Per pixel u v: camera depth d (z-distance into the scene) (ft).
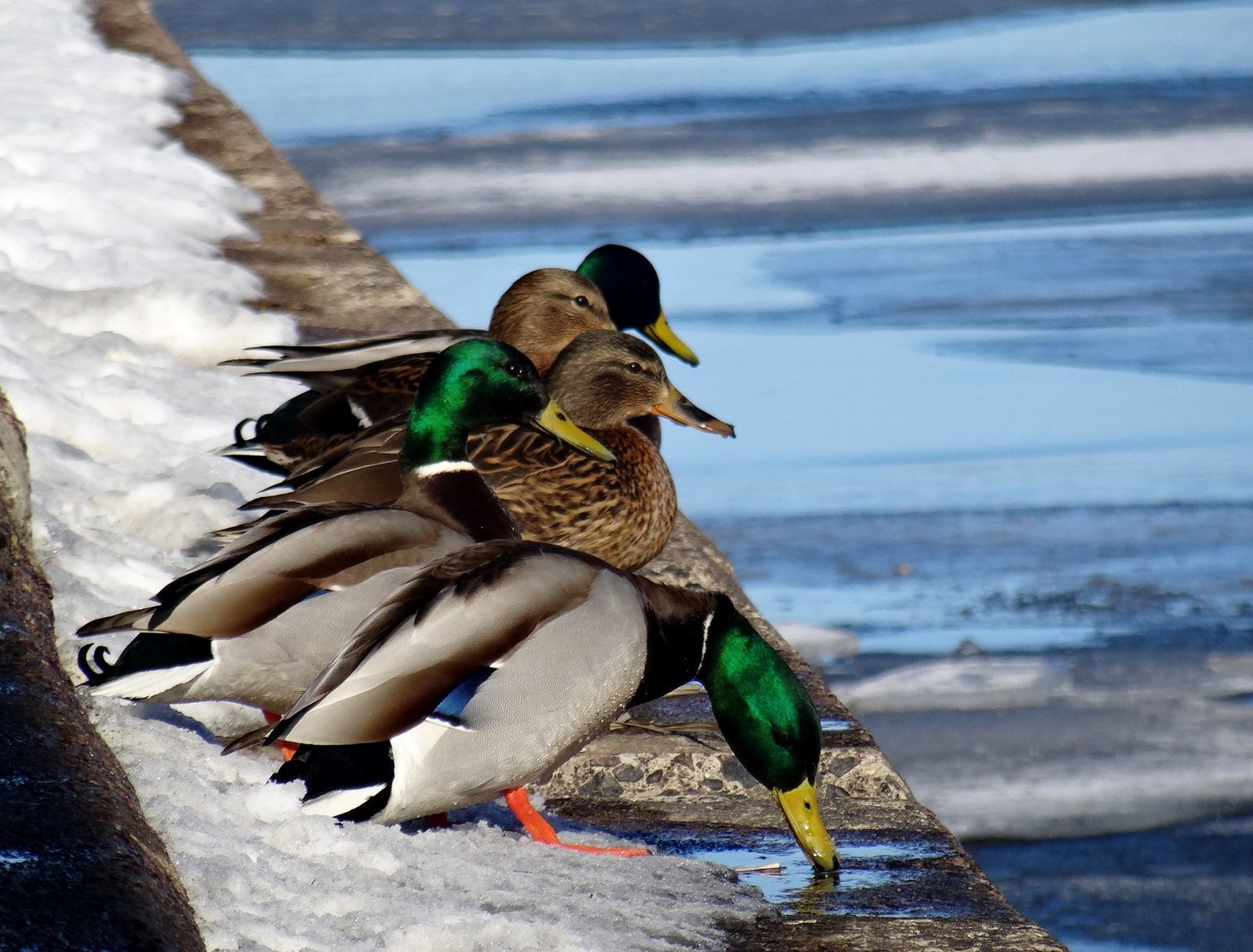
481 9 119.65
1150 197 81.87
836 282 69.97
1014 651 43.68
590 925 17.81
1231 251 74.02
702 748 23.85
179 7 118.73
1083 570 47.73
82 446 30.50
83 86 56.44
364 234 75.56
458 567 19.38
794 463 54.19
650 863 20.42
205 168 49.88
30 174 45.88
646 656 20.52
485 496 24.02
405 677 17.90
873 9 121.19
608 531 28.40
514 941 16.85
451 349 23.99
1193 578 47.44
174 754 19.48
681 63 106.83
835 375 60.39
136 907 14.75
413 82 101.09
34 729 17.06
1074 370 61.21
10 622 18.90
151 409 32.32
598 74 103.96
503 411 24.14
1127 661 43.21
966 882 20.47
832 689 41.78
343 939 16.26
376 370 29.58
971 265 72.13
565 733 19.42
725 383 59.62
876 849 21.54
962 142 90.38
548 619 19.12
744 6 121.49
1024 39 113.09
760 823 22.38
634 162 85.92
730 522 50.62
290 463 29.25
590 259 39.06
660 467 29.58
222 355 37.40
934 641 44.16
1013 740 39.73
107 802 16.15
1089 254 73.67
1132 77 103.35
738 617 21.34
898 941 18.67
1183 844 35.86
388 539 20.02
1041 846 35.78
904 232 76.79
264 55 107.96
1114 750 39.32
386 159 85.92
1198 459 54.49
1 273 38.19
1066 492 52.13
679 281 69.87
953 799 37.37
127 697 19.01
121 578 24.75
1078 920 33.32
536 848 20.40
